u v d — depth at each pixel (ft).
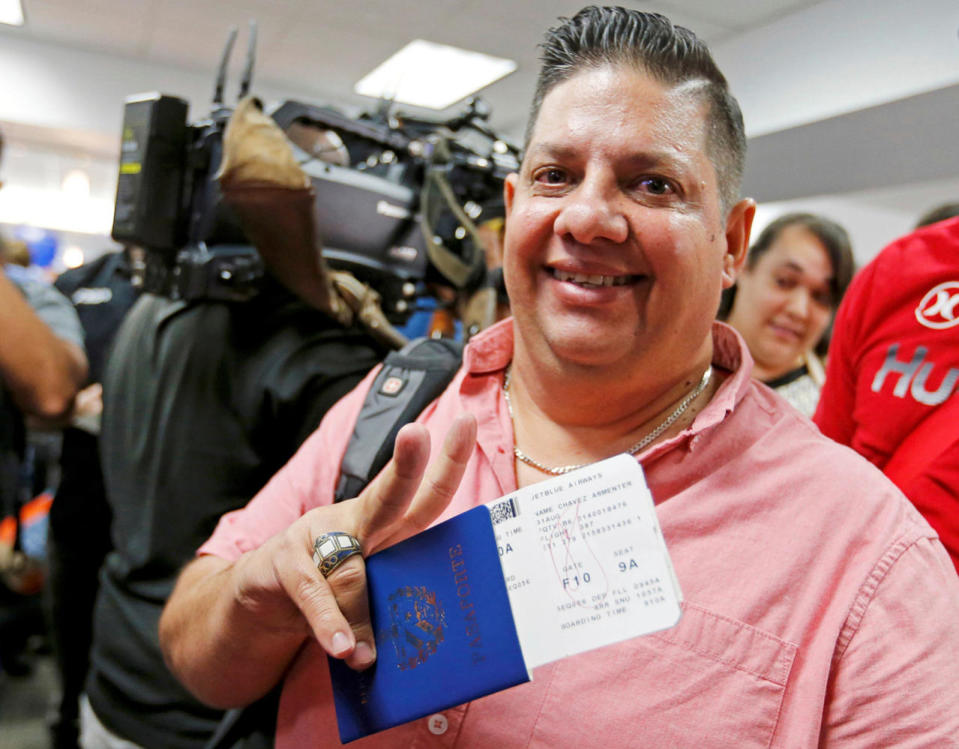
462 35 11.31
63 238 28.71
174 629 2.68
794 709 2.01
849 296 3.58
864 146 8.31
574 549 1.75
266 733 2.94
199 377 4.14
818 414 3.83
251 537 2.79
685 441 2.31
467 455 1.92
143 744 4.08
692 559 2.16
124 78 14.75
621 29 2.26
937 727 1.86
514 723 2.15
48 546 6.40
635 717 2.05
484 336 2.77
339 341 4.25
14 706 8.55
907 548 2.04
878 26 7.59
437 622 1.84
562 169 2.29
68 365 5.03
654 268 2.18
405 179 5.07
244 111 3.80
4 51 14.01
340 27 11.73
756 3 8.43
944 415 3.01
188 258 4.26
